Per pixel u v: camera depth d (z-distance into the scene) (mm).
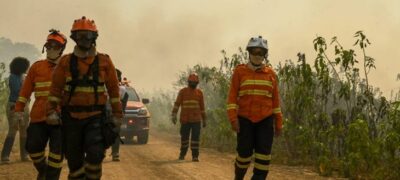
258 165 5703
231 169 8859
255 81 5754
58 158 5492
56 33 5926
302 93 9711
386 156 8188
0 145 11875
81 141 4730
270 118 5789
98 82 4676
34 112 5711
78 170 4824
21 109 5898
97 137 4613
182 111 10312
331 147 9586
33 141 5668
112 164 9211
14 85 8422
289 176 8234
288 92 10430
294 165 9688
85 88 4648
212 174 8133
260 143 5703
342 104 10602
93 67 4664
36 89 5785
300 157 10125
